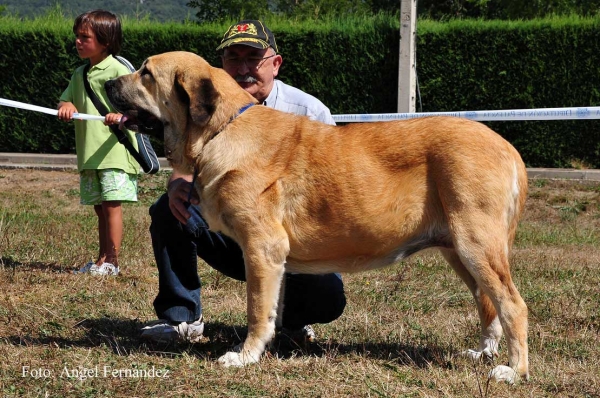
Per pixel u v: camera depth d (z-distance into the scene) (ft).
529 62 68.49
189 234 21.88
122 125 21.20
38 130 76.43
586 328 24.49
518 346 19.02
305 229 19.75
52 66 75.46
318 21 74.95
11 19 79.97
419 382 18.92
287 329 23.17
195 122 19.60
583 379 19.49
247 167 19.54
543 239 42.32
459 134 19.03
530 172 65.51
